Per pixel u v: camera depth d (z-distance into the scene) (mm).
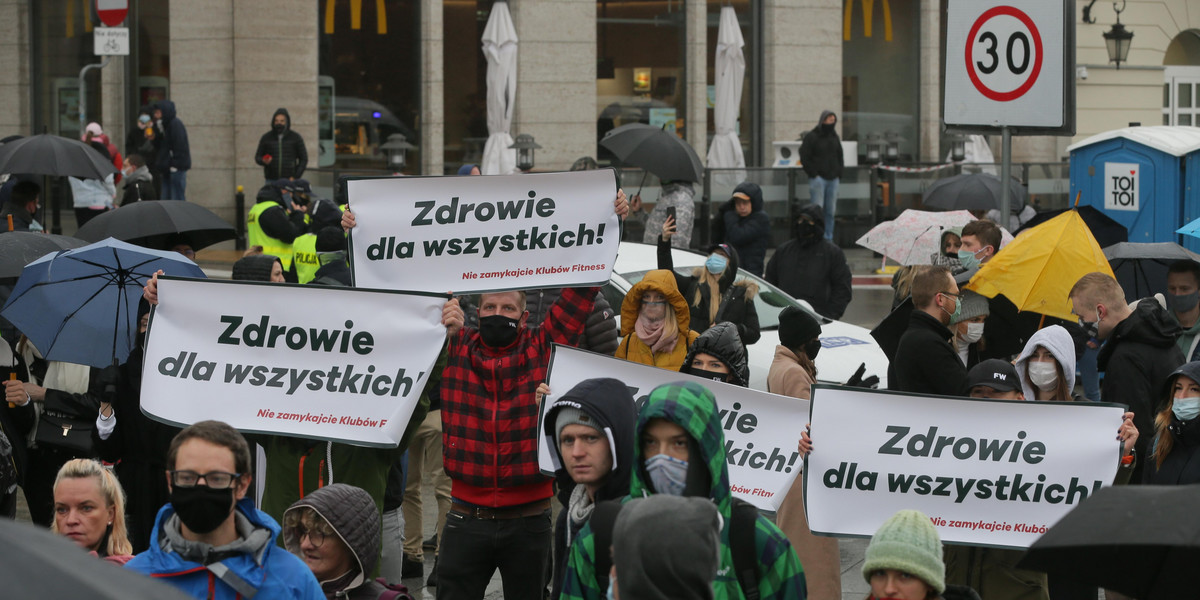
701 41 41281
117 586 2760
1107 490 4691
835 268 19312
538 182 10539
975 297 13000
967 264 15602
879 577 6328
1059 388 10531
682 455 6297
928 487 9211
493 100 38594
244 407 9656
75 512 8328
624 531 4980
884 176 38500
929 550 6254
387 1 38750
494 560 9961
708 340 10125
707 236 37062
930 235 19672
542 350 10039
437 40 38906
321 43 38312
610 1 40594
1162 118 47625
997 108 12508
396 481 10938
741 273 18000
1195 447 9703
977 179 25984
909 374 10750
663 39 41219
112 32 29484
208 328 9734
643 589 4891
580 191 10562
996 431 9219
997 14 12438
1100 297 11273
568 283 10531
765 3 42219
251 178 37844
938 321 10797
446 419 9883
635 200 22203
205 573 6398
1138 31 46969
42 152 20688
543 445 9500
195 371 9688
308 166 37875
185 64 38000
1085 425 9180
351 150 38750
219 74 37781
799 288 19328
